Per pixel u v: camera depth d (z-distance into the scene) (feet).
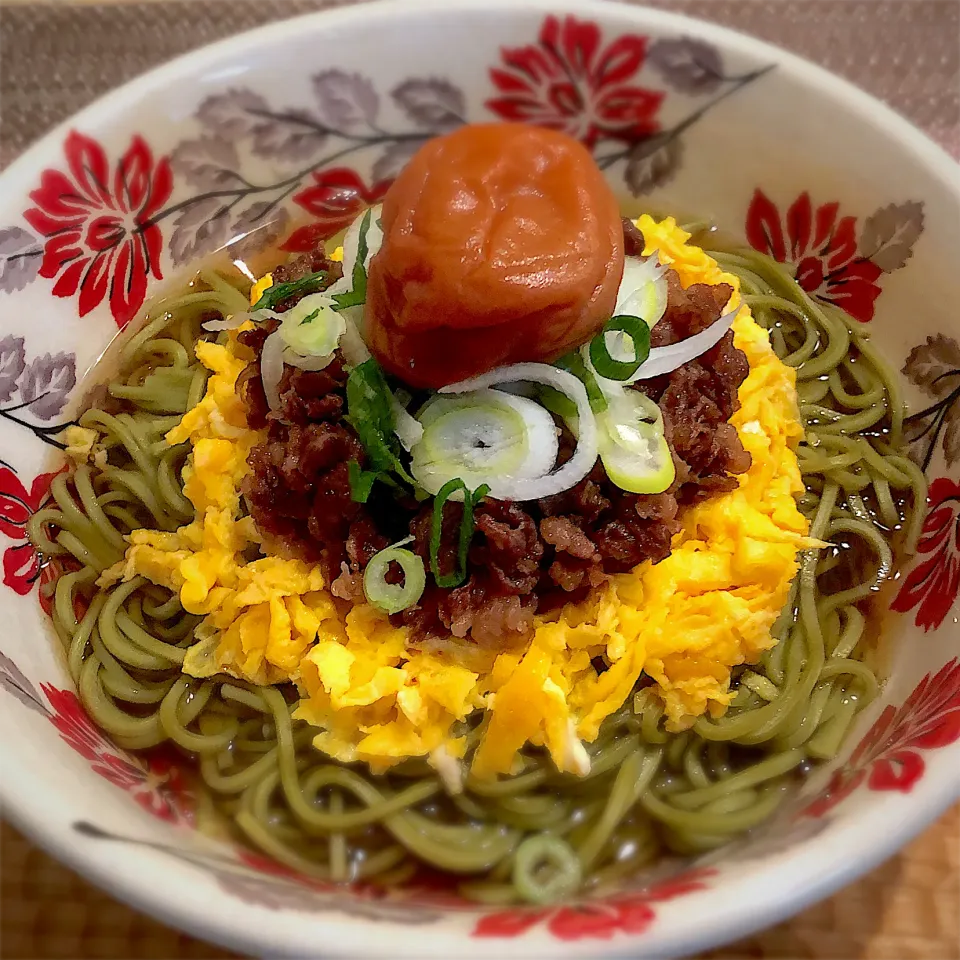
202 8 0.85
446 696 0.53
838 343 0.67
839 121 0.66
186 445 0.65
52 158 0.64
